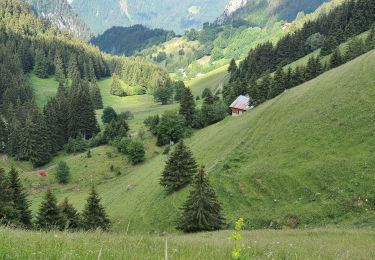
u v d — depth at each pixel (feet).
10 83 639.35
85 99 491.31
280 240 90.33
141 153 376.48
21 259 21.83
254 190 185.78
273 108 261.85
